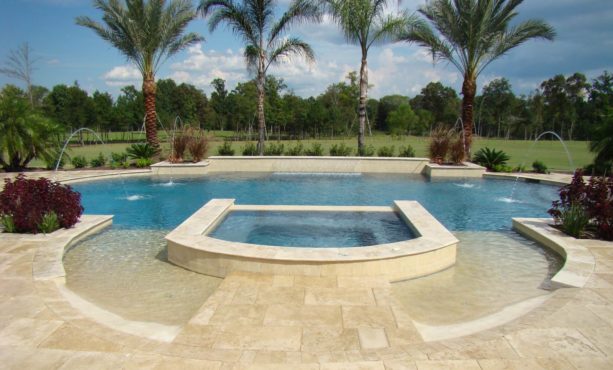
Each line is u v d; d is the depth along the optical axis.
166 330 3.54
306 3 14.14
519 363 2.82
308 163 14.12
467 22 13.74
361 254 4.66
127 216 7.84
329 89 47.88
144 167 14.20
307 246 5.79
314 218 7.17
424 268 4.89
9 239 5.75
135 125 37.22
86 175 12.26
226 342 3.11
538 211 8.38
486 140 43.69
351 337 3.21
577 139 44.81
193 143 14.15
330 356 2.90
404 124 42.78
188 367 2.75
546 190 10.70
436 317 3.86
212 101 47.66
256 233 6.32
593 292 4.04
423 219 6.45
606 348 3.02
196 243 5.06
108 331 3.27
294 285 4.23
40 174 12.51
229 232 6.36
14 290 4.05
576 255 5.13
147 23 14.50
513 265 5.27
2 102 12.93
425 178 12.77
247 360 2.84
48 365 2.78
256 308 3.70
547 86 45.66
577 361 2.85
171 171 13.23
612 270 4.63
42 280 4.30
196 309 3.99
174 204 8.95
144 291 4.42
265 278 4.42
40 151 13.35
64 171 13.26
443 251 5.09
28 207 6.09
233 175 13.35
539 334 3.22
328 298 3.91
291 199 9.61
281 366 2.76
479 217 7.88
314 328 3.34
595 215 5.98
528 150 25.83
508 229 7.02
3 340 3.11
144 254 5.62
